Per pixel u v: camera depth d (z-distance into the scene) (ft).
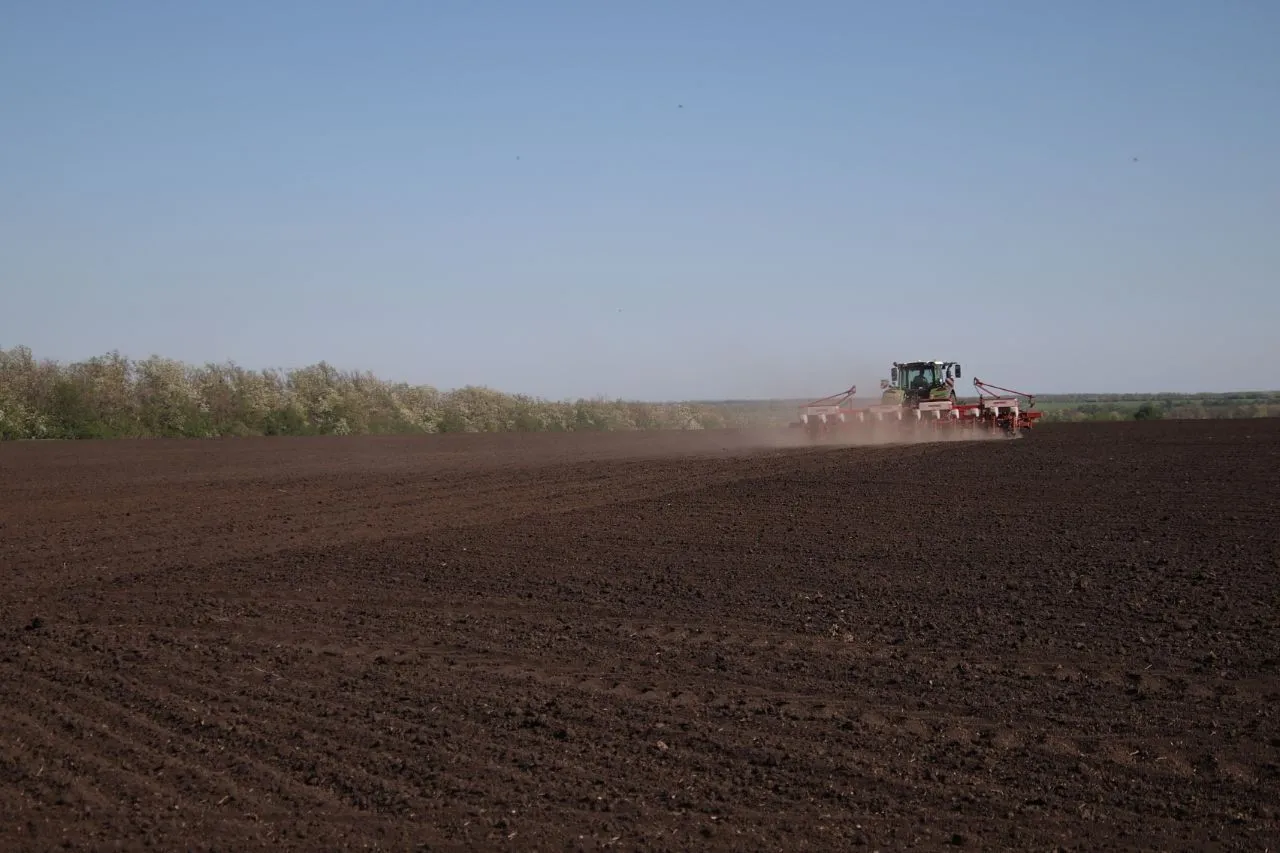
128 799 22.89
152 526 61.77
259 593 43.98
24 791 23.21
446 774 24.48
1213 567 44.96
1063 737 26.91
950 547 51.29
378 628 38.29
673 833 21.56
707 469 95.09
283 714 28.60
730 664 33.50
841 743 26.55
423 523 63.05
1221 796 23.43
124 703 29.43
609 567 48.80
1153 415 259.19
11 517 65.16
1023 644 34.99
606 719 28.37
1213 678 31.24
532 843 21.08
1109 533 53.62
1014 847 21.09
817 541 54.03
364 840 21.13
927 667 32.86
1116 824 22.11
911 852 20.86
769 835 21.52
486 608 41.34
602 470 96.22
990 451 107.86
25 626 38.29
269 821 21.93
